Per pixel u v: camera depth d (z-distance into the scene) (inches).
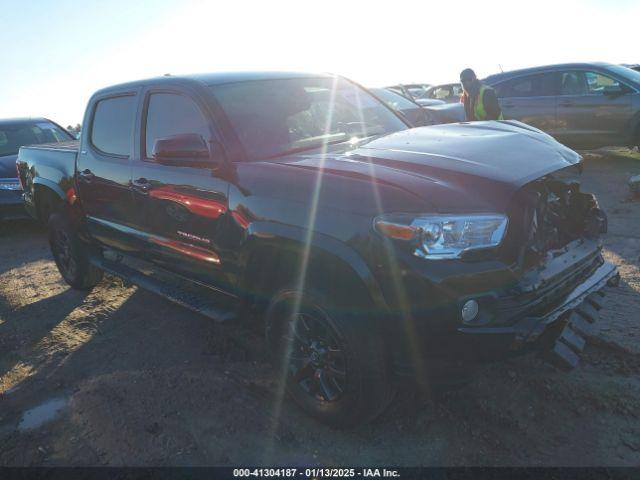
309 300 112.2
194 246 141.3
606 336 143.3
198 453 114.3
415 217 97.6
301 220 110.3
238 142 132.1
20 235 326.6
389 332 102.1
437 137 133.6
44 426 128.3
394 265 98.2
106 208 176.4
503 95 416.5
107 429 124.7
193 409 129.9
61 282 231.8
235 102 141.3
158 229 153.5
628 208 264.4
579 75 384.8
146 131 158.7
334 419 116.3
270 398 132.6
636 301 162.9
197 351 158.6
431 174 108.1
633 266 189.8
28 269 255.9
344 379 111.6
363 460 108.7
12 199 302.8
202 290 148.9
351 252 102.5
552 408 118.7
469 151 118.1
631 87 361.7
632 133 363.6
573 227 132.6
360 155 122.0
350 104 162.7
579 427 112.3
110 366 154.0
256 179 121.4
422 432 115.3
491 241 100.0
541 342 108.7
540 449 107.1
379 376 106.8
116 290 214.8
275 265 125.3
